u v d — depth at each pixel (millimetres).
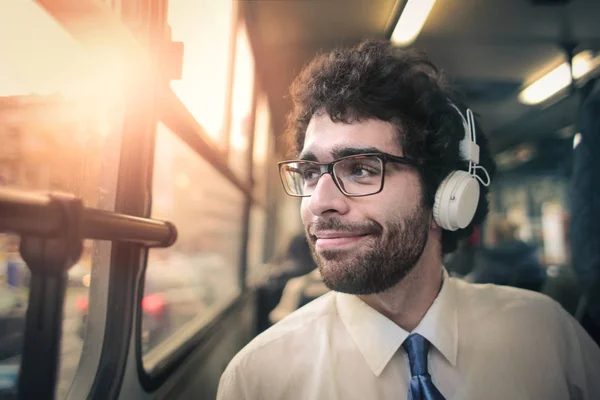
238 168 2822
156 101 1032
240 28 2348
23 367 484
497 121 4137
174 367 1372
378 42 1010
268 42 2865
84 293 970
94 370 950
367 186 825
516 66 3068
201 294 2330
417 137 860
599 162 1488
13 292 730
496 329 984
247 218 3508
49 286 488
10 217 419
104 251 982
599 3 2250
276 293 2512
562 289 2078
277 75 3482
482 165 1151
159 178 1352
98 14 719
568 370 1007
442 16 2398
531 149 4570
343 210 808
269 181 5113
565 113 3779
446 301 958
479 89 3414
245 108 2879
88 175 935
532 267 2867
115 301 982
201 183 2258
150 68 955
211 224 2541
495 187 4805
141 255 1047
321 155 853
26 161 795
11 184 772
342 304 984
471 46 2783
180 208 1954
